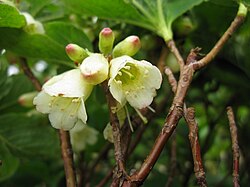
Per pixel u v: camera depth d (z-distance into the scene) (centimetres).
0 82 20
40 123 19
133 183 11
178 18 18
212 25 17
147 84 13
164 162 23
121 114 13
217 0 16
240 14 14
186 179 20
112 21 18
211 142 23
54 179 23
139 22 16
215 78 20
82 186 19
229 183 22
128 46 13
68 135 14
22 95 19
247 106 21
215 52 13
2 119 19
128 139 13
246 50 18
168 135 11
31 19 16
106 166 23
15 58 17
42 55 16
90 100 18
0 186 23
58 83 13
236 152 12
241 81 20
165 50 17
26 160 22
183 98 12
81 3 16
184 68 13
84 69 13
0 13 15
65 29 16
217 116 22
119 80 13
